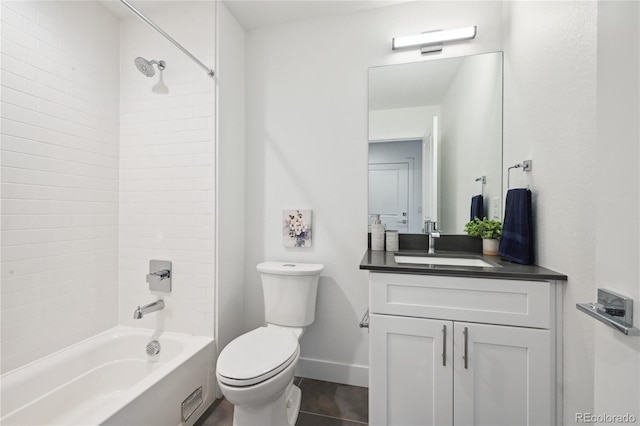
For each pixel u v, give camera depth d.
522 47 1.46
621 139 0.61
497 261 1.46
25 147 1.44
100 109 1.82
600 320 0.63
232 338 1.93
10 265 1.38
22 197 1.43
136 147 1.91
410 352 1.28
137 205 1.91
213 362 1.74
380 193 1.91
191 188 1.81
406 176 1.88
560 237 1.13
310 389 1.83
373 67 1.90
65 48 1.62
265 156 2.06
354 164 1.93
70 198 1.65
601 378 0.68
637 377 0.58
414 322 1.27
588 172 0.96
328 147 1.97
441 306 1.25
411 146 1.87
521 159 1.47
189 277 1.81
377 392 1.31
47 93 1.53
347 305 1.93
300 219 1.98
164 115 1.86
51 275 1.55
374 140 1.91
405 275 1.28
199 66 1.80
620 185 0.61
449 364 1.24
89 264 1.75
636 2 0.57
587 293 0.97
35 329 1.47
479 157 1.78
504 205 1.71
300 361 1.97
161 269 1.86
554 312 1.14
